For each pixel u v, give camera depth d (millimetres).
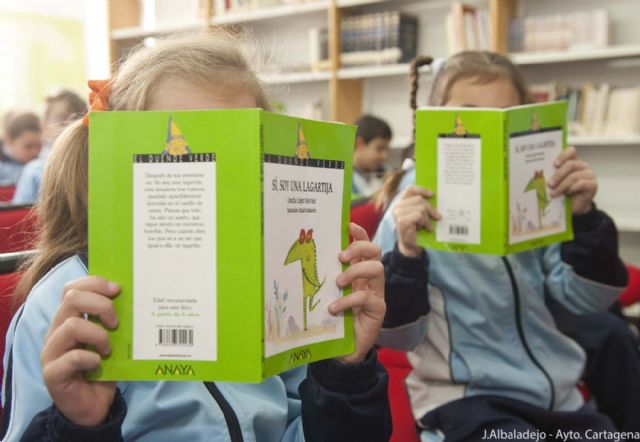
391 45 3658
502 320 1181
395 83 3955
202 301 555
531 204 1078
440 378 1173
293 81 4062
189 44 814
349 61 3812
